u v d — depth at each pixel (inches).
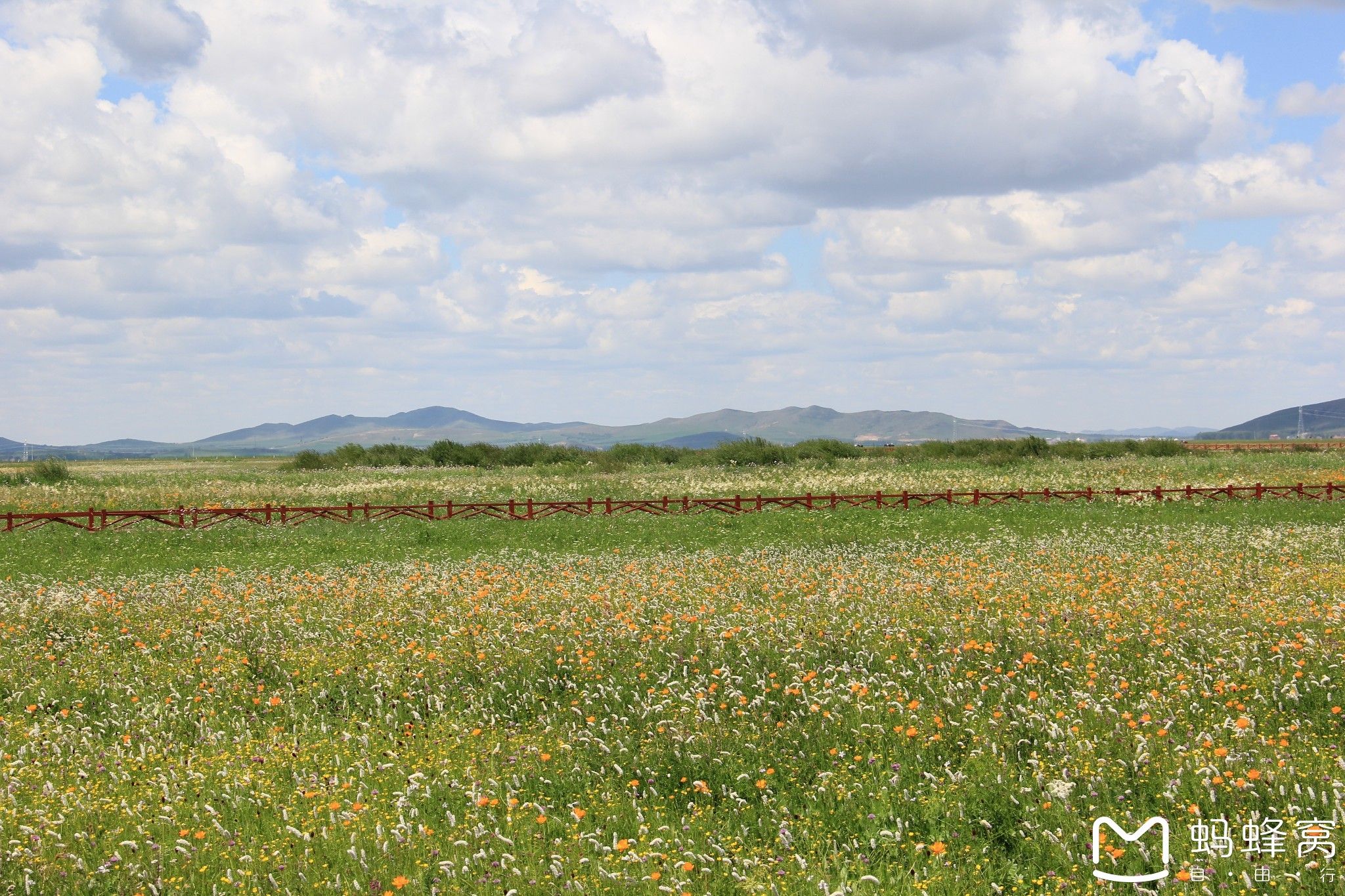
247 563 1043.9
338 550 1145.4
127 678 533.3
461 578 834.8
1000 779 323.3
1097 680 437.7
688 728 400.5
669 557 1005.2
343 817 316.8
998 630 542.6
